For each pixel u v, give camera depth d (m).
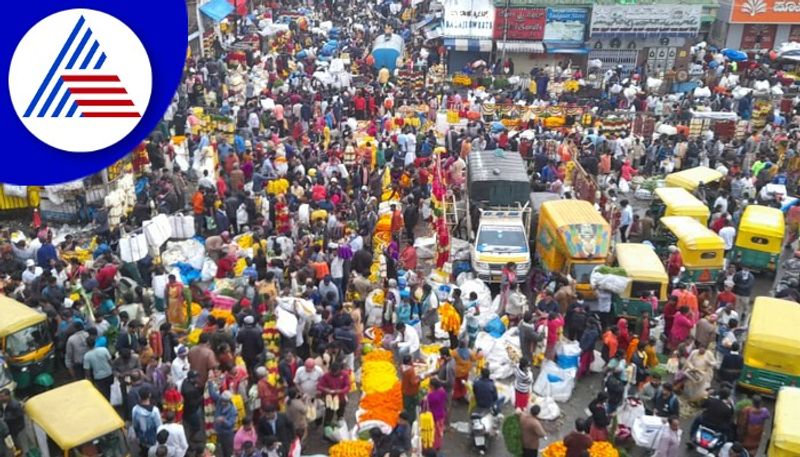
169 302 18.11
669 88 44.56
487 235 22.89
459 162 28.78
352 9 65.06
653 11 46.31
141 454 14.38
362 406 16.38
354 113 38.06
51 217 25.39
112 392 15.34
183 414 15.02
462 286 21.64
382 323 19.42
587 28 47.28
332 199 24.48
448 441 16.08
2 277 19.22
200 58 42.19
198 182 27.78
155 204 25.05
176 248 23.38
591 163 30.53
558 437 16.31
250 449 12.63
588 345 18.02
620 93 41.69
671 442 14.81
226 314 18.38
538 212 24.59
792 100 40.72
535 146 32.09
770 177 29.39
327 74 42.59
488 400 15.54
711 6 48.69
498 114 38.12
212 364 15.00
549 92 43.41
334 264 20.22
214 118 31.39
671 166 32.22
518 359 17.98
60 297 17.98
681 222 23.19
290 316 16.77
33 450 13.66
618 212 25.39
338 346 15.71
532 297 21.92
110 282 18.91
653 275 19.80
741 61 49.12
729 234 23.88
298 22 56.00
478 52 47.94
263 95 36.91
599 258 20.80
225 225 24.00
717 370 18.47
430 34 51.03
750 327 17.75
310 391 15.11
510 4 46.94
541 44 47.50
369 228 23.45
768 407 17.55
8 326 16.11
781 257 25.80
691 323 18.56
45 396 13.94
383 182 27.67
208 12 47.56
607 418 14.59
